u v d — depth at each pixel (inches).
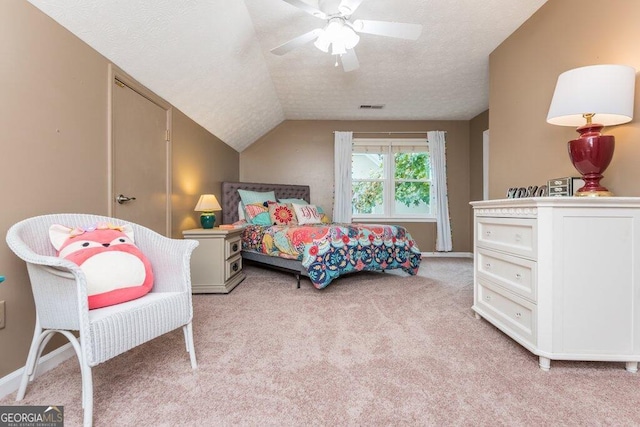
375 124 210.1
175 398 50.2
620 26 69.5
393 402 49.2
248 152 206.8
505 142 111.4
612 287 58.1
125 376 56.9
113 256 54.9
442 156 206.7
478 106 184.2
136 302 53.1
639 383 54.6
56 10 62.2
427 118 207.2
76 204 69.2
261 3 93.1
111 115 80.5
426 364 61.4
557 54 87.6
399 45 116.4
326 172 209.8
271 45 116.9
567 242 58.5
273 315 90.7
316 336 75.2
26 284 56.4
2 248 52.3
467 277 142.2
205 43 99.9
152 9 77.5
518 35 104.3
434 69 136.8
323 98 171.2
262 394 51.4
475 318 87.8
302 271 123.8
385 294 113.4
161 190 108.9
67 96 66.7
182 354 66.0
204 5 86.0
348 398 50.3
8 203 53.5
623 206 57.7
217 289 115.5
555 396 50.7
